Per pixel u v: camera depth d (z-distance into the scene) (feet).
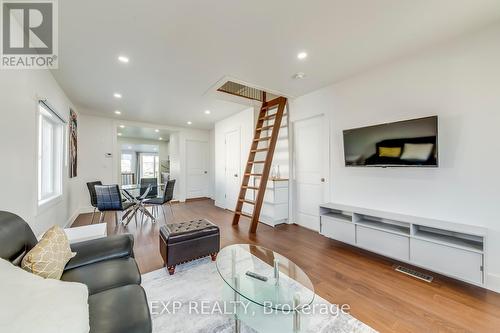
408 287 6.40
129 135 25.09
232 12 5.69
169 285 6.53
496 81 6.29
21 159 6.28
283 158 13.73
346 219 9.25
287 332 4.33
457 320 5.06
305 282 5.03
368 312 5.34
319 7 5.51
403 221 7.48
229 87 12.12
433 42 7.14
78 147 15.58
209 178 23.80
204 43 7.11
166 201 14.34
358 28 6.39
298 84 10.66
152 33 6.56
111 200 12.15
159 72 9.19
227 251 6.77
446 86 7.18
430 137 7.16
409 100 8.03
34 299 2.69
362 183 9.65
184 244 7.41
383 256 8.52
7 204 5.50
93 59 8.04
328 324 4.93
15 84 5.94
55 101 9.73
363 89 9.44
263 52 7.69
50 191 10.41
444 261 6.44
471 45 6.68
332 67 8.86
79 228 7.47
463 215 6.89
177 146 22.29
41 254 4.07
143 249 9.26
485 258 5.79
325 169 11.28
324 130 11.28
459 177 6.95
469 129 6.75
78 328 2.64
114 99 12.71
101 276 4.47
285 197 13.21
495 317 5.14
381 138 8.52
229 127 17.29
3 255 3.56
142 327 3.12
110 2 5.27
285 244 9.89
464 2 5.35
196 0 5.25
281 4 5.41
